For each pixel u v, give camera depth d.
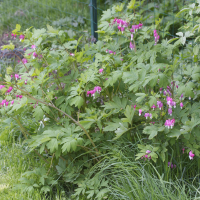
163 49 3.19
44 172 3.21
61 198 3.07
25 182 3.09
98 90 2.95
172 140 2.96
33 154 3.71
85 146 3.31
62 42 3.38
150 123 2.96
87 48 3.37
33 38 3.28
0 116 4.55
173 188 2.93
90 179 3.06
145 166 3.03
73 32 6.34
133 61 3.02
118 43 3.62
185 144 2.95
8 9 8.02
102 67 3.08
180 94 2.82
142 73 2.73
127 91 3.49
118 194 2.79
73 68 3.55
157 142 3.01
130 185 2.70
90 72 3.04
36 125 3.74
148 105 2.82
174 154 3.14
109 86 3.27
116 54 3.40
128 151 3.15
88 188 3.07
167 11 5.96
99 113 3.22
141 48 3.28
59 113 3.43
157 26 3.60
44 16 7.48
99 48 3.39
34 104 3.24
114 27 3.74
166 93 2.94
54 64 3.14
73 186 3.29
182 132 2.74
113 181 2.96
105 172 3.14
